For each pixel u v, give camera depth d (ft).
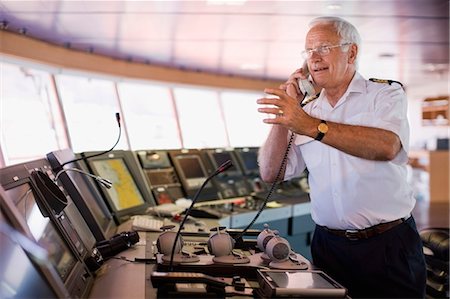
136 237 7.63
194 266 5.73
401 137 6.17
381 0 14.16
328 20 6.61
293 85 6.83
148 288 5.42
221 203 13.50
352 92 6.82
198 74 29.60
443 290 9.78
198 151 14.97
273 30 17.98
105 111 24.00
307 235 15.02
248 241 7.14
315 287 4.96
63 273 5.02
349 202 6.83
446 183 36.45
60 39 18.70
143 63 25.44
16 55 16.90
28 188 5.38
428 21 17.22
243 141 34.01
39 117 19.51
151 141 27.14
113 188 10.60
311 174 7.30
